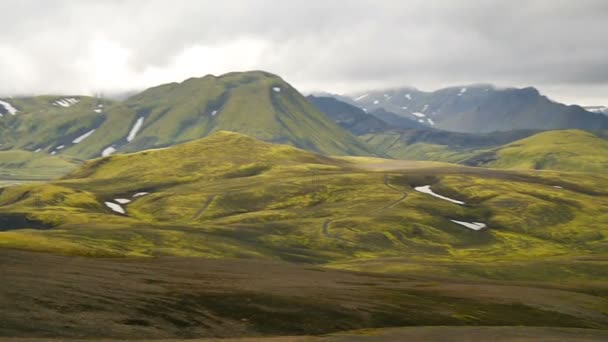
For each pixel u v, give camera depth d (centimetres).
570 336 6575
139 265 9356
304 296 7725
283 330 6259
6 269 7438
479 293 9162
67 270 7950
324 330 6397
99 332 5347
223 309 6750
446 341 5919
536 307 8500
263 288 8069
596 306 9075
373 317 7044
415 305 7856
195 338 5603
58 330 5219
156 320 6012
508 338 6228
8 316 5403
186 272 9075
